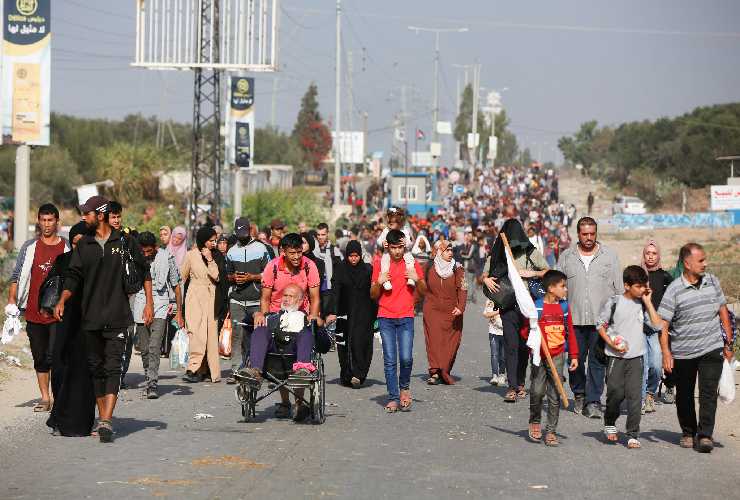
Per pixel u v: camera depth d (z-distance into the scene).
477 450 10.62
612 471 9.68
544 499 8.47
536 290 12.05
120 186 70.06
